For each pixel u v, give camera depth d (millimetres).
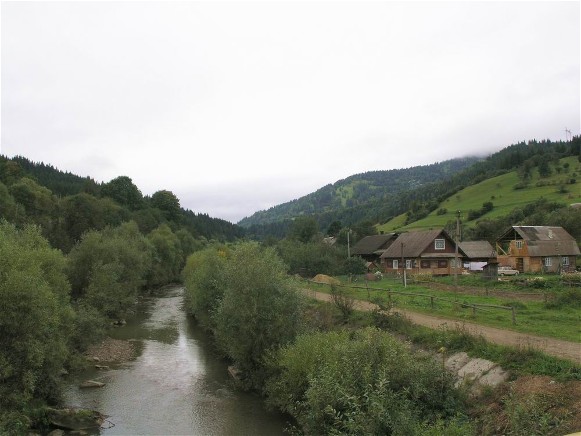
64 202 77938
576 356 17922
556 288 40250
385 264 74312
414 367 16703
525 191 134000
